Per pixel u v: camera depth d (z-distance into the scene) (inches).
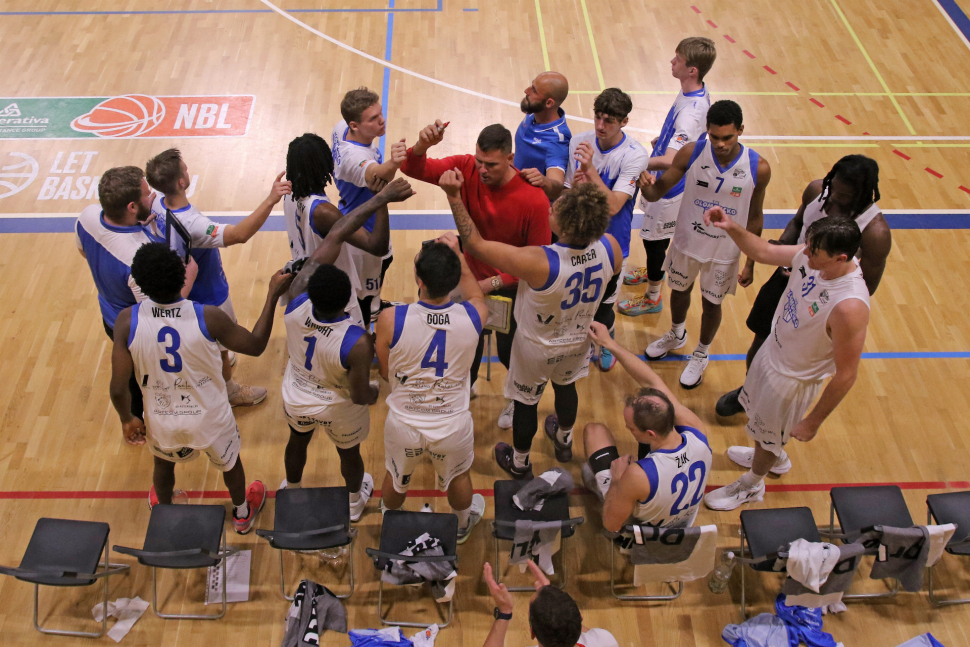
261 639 180.1
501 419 229.3
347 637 180.9
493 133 171.8
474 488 212.8
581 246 161.8
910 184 323.3
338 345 159.9
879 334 260.4
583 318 176.4
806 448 226.5
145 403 172.1
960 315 266.8
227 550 194.1
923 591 192.9
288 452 191.2
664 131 258.5
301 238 200.5
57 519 176.9
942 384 244.4
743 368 251.0
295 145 187.2
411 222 299.6
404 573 174.4
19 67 367.2
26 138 326.6
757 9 435.5
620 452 224.7
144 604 185.6
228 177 313.3
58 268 273.3
